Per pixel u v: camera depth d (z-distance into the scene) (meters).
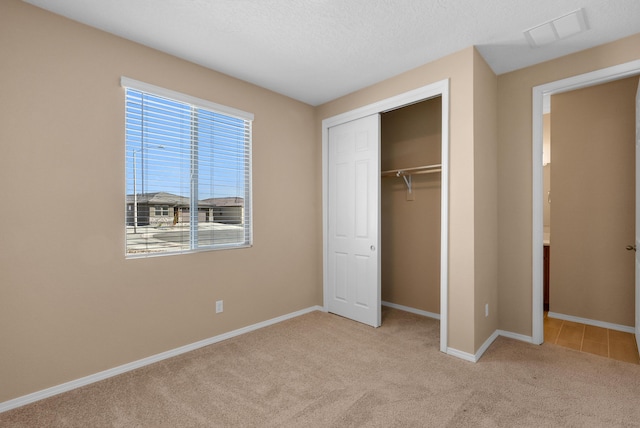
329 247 3.69
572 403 1.90
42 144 1.97
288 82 3.11
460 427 1.70
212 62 2.70
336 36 2.31
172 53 2.54
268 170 3.29
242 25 2.17
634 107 3.00
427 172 3.44
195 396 2.01
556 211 3.43
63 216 2.05
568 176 3.35
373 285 3.22
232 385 2.13
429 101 3.52
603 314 3.18
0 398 1.84
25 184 1.92
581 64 2.52
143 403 1.93
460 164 2.52
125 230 2.32
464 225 2.51
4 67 1.85
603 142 3.16
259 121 3.20
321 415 1.81
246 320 3.09
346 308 3.50
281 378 2.22
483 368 2.33
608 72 2.39
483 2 1.92
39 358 1.97
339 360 2.48
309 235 3.72
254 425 1.73
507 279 2.91
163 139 2.55
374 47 2.46
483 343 2.63
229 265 2.95
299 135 3.61
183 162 2.67
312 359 2.50
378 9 1.99
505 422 1.73
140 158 2.42
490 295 2.79
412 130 3.68
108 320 2.24
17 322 1.90
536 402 1.91
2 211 1.85
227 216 2.99
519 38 2.33
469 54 2.46
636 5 1.93
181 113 2.65
